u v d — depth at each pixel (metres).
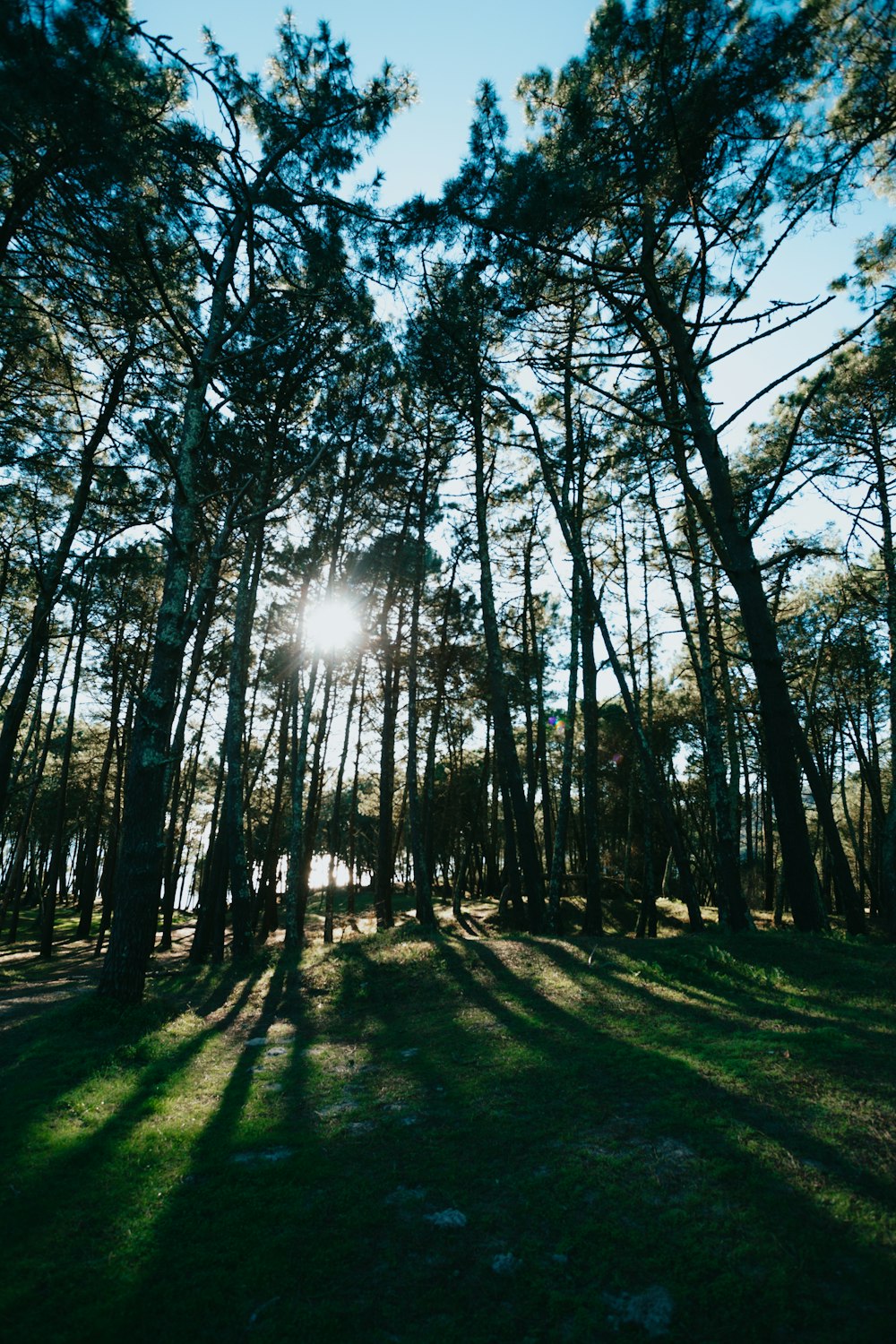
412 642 19.78
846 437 14.64
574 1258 3.33
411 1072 6.57
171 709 10.23
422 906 18.08
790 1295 2.90
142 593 21.66
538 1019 7.95
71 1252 3.55
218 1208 4.00
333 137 10.38
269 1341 2.88
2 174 8.37
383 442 19.75
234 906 16.72
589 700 17.66
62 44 6.45
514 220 8.63
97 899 52.16
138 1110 5.68
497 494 20.80
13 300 10.58
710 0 7.55
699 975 9.35
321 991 11.51
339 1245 3.56
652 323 12.38
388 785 23.41
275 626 25.03
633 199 9.34
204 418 10.98
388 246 10.56
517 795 16.83
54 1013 9.19
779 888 24.78
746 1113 4.63
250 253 10.59
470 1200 3.97
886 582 17.22
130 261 9.06
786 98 8.16
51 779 35.97
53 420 13.43
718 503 10.84
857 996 7.62
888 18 7.36
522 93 10.92
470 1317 3.00
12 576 18.42
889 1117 4.31
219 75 9.08
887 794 34.59
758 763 28.27
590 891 16.84
